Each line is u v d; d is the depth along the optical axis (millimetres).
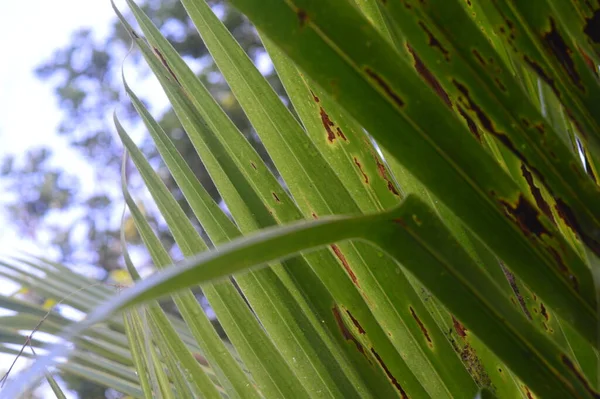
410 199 477
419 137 484
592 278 499
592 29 514
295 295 769
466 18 508
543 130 507
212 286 849
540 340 492
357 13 464
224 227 823
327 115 772
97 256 8344
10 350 1254
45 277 1548
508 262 498
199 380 858
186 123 840
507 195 496
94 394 5211
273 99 781
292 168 779
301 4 458
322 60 466
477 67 510
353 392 730
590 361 647
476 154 490
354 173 764
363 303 731
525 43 521
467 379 684
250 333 822
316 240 442
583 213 504
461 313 486
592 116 516
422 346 698
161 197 867
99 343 1320
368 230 467
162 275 398
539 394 492
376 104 476
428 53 514
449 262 481
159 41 851
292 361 784
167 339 875
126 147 883
